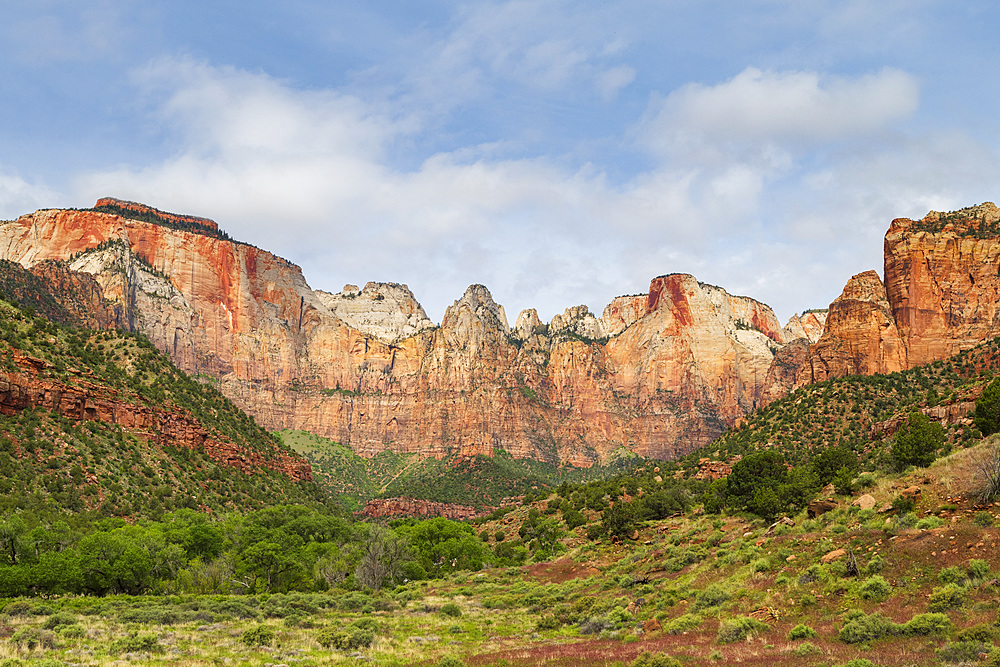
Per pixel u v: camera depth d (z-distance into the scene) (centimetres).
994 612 4062
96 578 8306
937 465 6694
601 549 9638
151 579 8725
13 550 8700
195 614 6397
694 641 4812
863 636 4219
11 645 4872
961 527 5088
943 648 3759
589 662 4538
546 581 8788
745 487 9675
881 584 4772
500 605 7531
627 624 5766
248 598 7712
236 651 5000
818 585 5162
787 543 6209
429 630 6144
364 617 6556
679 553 7662
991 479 5441
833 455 9519
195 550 10550
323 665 4653
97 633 5453
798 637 4466
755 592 5453
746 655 4281
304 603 7231
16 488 11062
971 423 9975
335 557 10769
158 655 4812
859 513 6159
